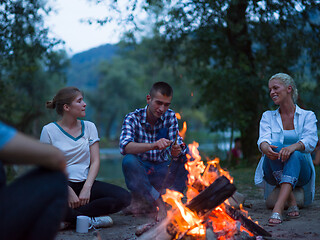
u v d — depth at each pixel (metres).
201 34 8.95
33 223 1.37
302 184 3.58
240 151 10.04
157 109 3.48
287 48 9.29
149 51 11.12
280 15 8.19
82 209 3.21
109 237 2.83
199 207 2.48
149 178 3.68
